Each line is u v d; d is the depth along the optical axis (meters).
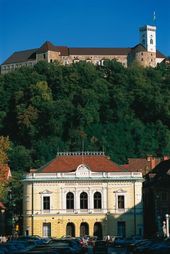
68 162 155.38
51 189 150.88
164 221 140.25
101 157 157.75
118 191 151.88
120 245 114.69
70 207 151.25
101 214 151.00
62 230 150.12
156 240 91.00
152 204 159.88
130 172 152.88
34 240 95.50
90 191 151.50
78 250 71.81
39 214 150.00
